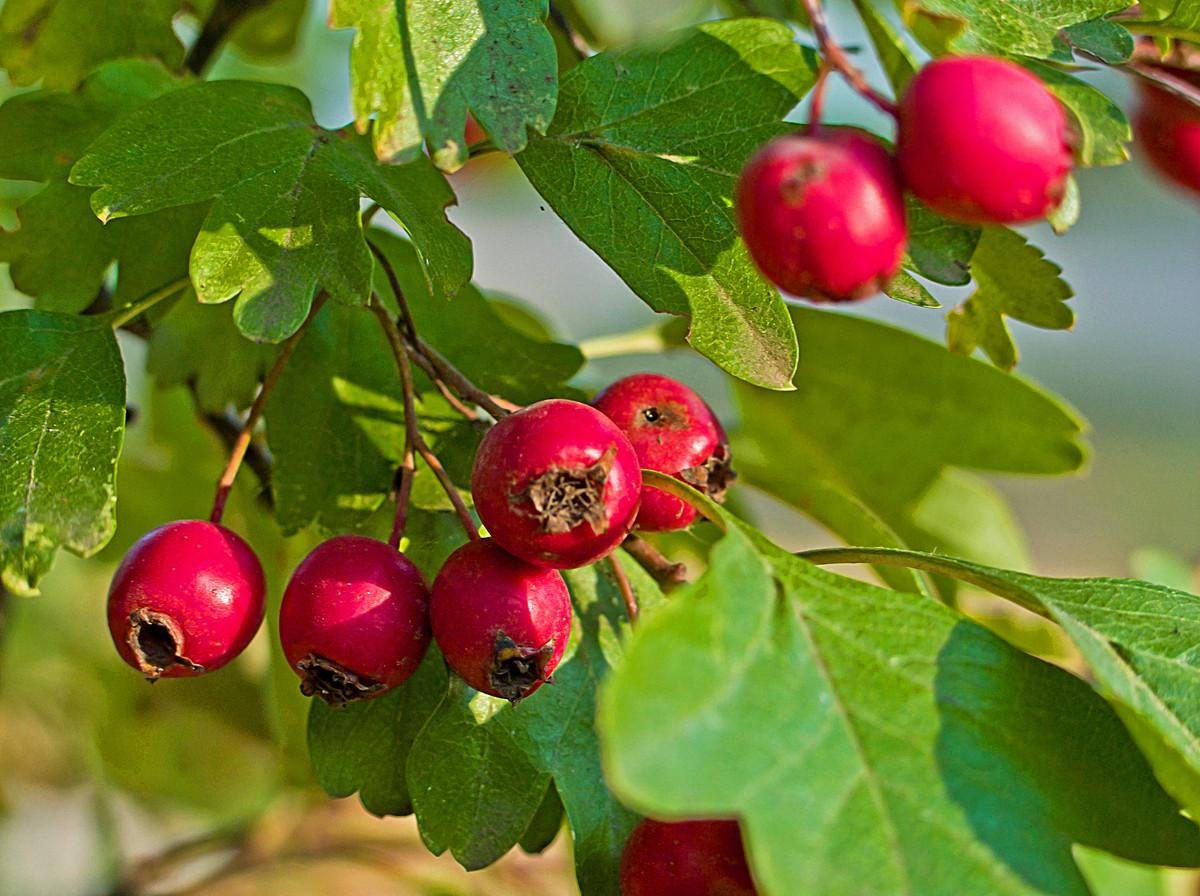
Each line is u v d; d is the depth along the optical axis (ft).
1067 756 0.55
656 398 0.63
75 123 0.71
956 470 0.83
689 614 0.52
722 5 0.75
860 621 0.54
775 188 0.54
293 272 0.59
